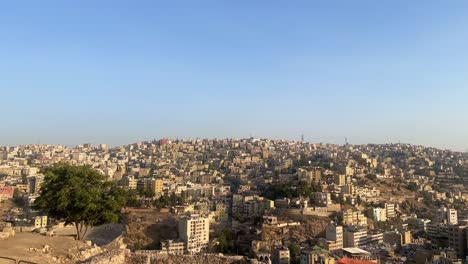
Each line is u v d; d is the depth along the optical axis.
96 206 41.62
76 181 41.59
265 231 144.12
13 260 26.50
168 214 152.25
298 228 149.88
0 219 118.88
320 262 104.38
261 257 117.12
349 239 135.62
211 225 159.88
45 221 100.62
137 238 132.00
